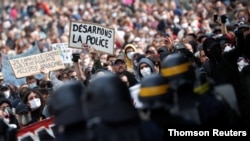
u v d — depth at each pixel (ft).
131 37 95.66
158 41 81.61
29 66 70.08
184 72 34.60
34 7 151.74
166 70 34.76
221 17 64.80
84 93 32.14
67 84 32.22
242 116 41.27
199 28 97.55
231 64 44.93
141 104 34.06
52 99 33.32
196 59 56.18
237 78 44.52
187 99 34.60
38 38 112.98
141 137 32.04
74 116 31.55
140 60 57.06
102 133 31.35
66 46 77.15
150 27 114.21
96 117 31.55
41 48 103.19
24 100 57.21
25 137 51.49
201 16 106.22
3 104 54.49
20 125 55.88
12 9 156.04
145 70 55.88
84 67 74.54
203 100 35.19
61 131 31.94
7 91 64.95
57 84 58.90
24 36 116.88
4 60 74.08
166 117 33.88
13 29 129.08
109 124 31.40
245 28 50.72
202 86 35.37
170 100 34.06
